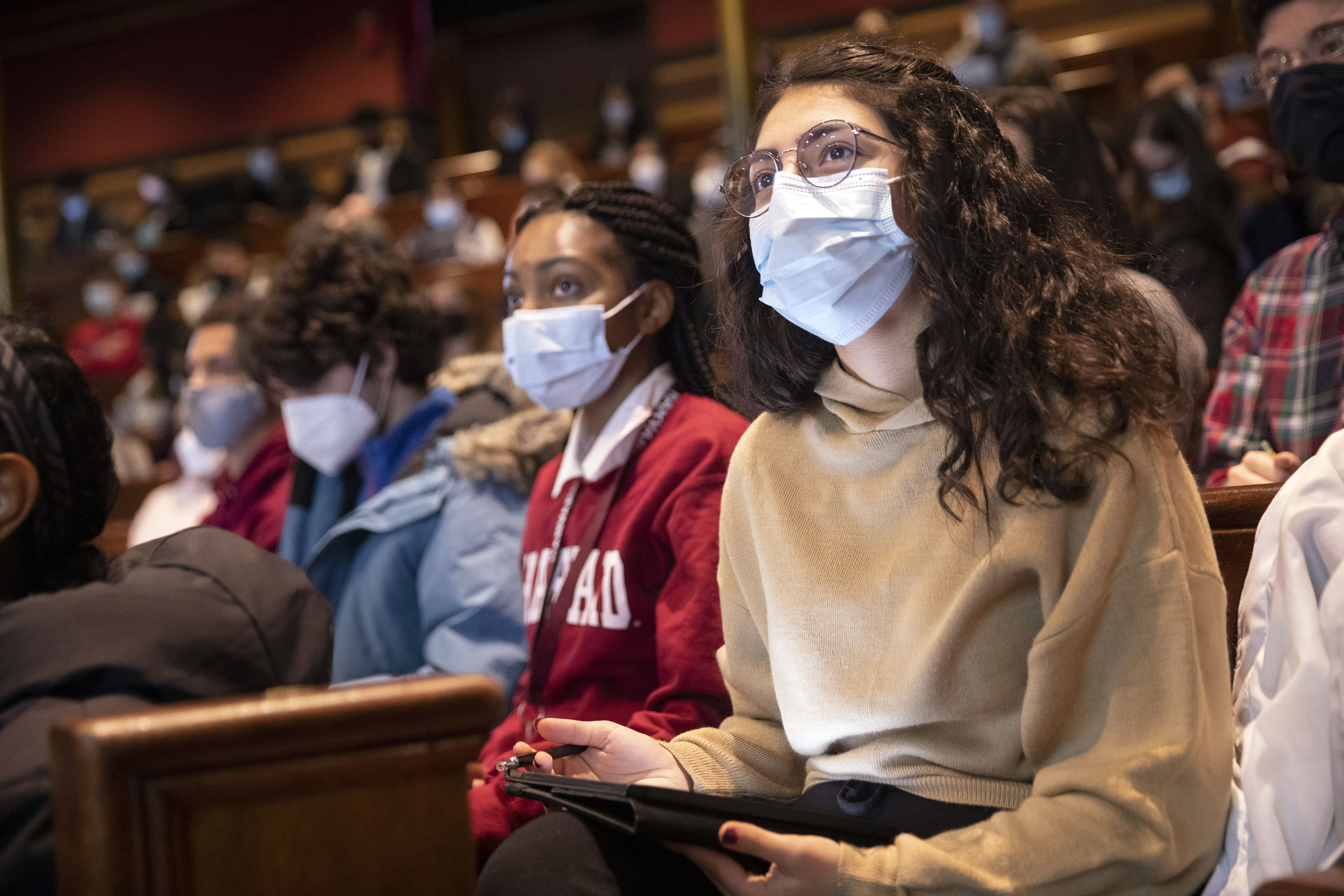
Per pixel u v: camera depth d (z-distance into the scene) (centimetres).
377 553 219
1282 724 106
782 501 128
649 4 1165
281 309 242
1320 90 177
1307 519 113
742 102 433
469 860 91
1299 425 189
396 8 1206
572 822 111
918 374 123
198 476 353
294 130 1227
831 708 119
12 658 94
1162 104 299
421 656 216
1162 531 106
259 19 1239
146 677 95
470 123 1277
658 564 166
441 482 222
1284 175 278
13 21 1305
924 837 109
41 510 106
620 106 1036
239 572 107
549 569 178
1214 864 105
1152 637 104
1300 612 109
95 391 115
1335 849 102
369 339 242
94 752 77
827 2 1016
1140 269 185
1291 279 197
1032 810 101
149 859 78
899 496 119
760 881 101
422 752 89
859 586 119
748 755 131
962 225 117
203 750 80
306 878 84
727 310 139
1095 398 109
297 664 105
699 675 152
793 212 120
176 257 987
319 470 252
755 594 133
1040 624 111
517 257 188
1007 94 201
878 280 121
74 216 1116
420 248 847
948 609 112
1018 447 109
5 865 85
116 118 1288
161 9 1267
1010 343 112
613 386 187
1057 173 192
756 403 136
